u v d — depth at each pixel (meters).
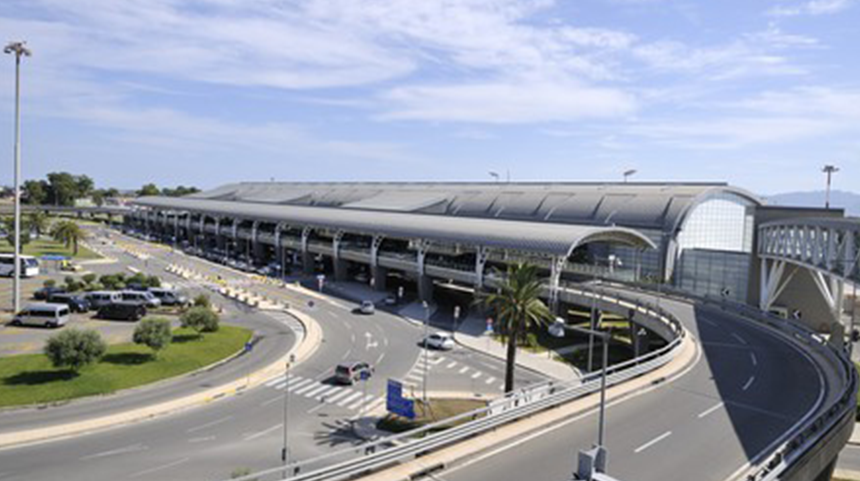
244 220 126.38
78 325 57.72
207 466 28.73
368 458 19.64
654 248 71.88
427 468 20.16
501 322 36.81
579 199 91.56
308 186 166.75
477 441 23.03
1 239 133.00
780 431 25.39
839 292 61.84
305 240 100.88
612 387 31.20
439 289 84.50
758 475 19.64
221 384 41.81
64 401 36.59
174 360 46.44
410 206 107.00
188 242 147.62
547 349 56.06
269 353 50.84
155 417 35.16
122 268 100.06
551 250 60.31
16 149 58.84
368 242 95.31
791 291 69.38
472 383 44.38
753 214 70.62
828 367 36.75
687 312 57.69
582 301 60.34
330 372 45.72
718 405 28.84
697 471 21.19
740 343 43.69
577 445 23.09
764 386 32.38
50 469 27.59
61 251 120.06
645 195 83.81
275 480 27.09
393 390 34.88
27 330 54.28
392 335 58.97
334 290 85.44
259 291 82.19
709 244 80.69
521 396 27.70
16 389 37.78
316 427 34.62
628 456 22.34
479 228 70.19
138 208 191.25
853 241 42.91
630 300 58.38
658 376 33.69
